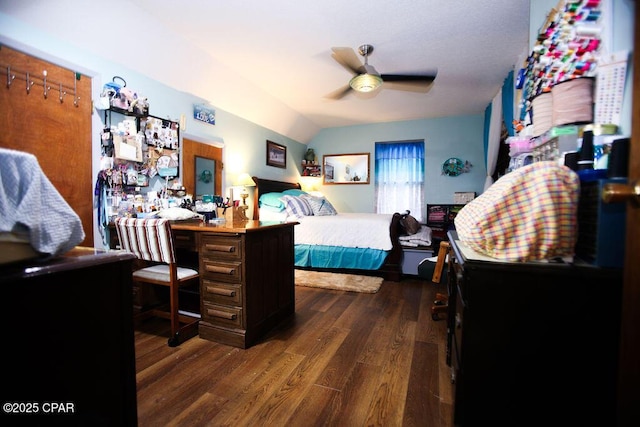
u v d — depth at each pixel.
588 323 0.92
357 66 2.70
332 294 3.13
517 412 0.99
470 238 1.09
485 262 1.01
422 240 3.72
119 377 0.88
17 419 0.66
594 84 1.25
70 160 2.25
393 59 3.18
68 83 2.23
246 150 4.34
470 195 5.12
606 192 0.66
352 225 3.84
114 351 0.87
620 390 0.69
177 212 2.50
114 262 0.84
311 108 4.92
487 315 1.01
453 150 5.36
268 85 3.92
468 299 1.02
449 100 4.52
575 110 1.27
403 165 5.80
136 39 2.51
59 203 0.75
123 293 0.89
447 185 5.41
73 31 2.18
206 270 2.07
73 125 2.27
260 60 3.21
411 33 2.67
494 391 1.01
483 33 2.67
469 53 3.04
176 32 2.65
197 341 2.05
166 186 2.98
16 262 0.68
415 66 3.35
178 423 1.28
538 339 0.96
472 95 4.29
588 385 0.93
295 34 2.69
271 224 2.29
